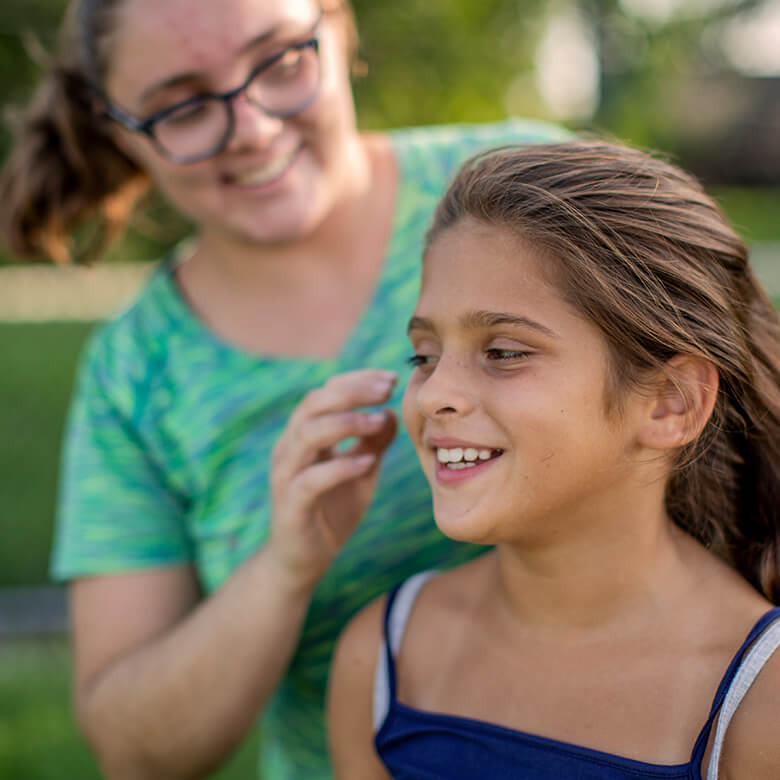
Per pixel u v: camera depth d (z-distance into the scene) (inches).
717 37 593.3
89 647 67.1
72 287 465.7
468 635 53.2
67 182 72.7
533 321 45.3
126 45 59.0
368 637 56.6
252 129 59.1
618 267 46.3
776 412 52.9
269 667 60.1
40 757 111.7
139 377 67.8
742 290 51.8
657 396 47.2
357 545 63.9
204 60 58.0
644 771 43.9
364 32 229.6
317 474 55.4
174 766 62.7
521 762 47.1
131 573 67.6
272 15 58.9
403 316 65.4
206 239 69.5
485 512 46.2
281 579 58.4
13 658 138.0
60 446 237.0
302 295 66.6
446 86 246.5
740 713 43.3
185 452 66.9
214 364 66.4
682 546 50.5
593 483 46.6
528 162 50.2
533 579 49.8
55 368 311.1
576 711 47.4
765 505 53.1
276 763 74.6
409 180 68.8
